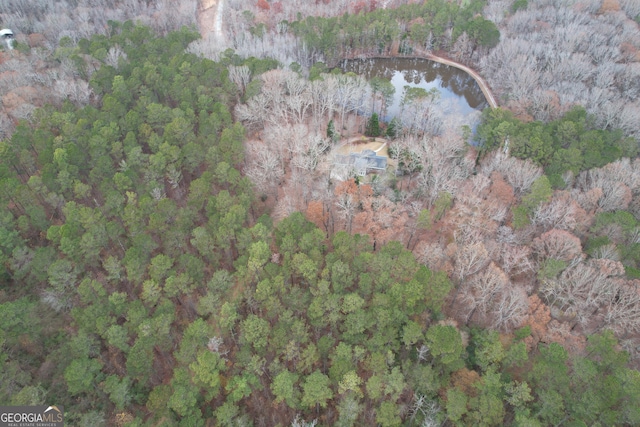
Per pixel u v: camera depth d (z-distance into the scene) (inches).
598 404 2741.1
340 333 3435.0
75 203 3922.2
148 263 3698.3
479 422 2834.6
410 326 3100.4
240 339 3238.2
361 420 3061.0
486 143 5152.6
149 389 3277.6
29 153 4291.3
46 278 3563.0
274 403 3174.2
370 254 3459.6
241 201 4045.3
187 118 4874.5
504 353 3073.3
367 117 6225.4
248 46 6791.3
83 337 3137.3
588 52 7032.5
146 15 7800.2
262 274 3513.8
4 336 3090.6
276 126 5068.9
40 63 6013.8
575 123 5113.2
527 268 3673.7
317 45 7327.8
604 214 3880.4
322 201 4402.1
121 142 4650.6
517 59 6727.4
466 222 3860.7
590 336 3105.3
